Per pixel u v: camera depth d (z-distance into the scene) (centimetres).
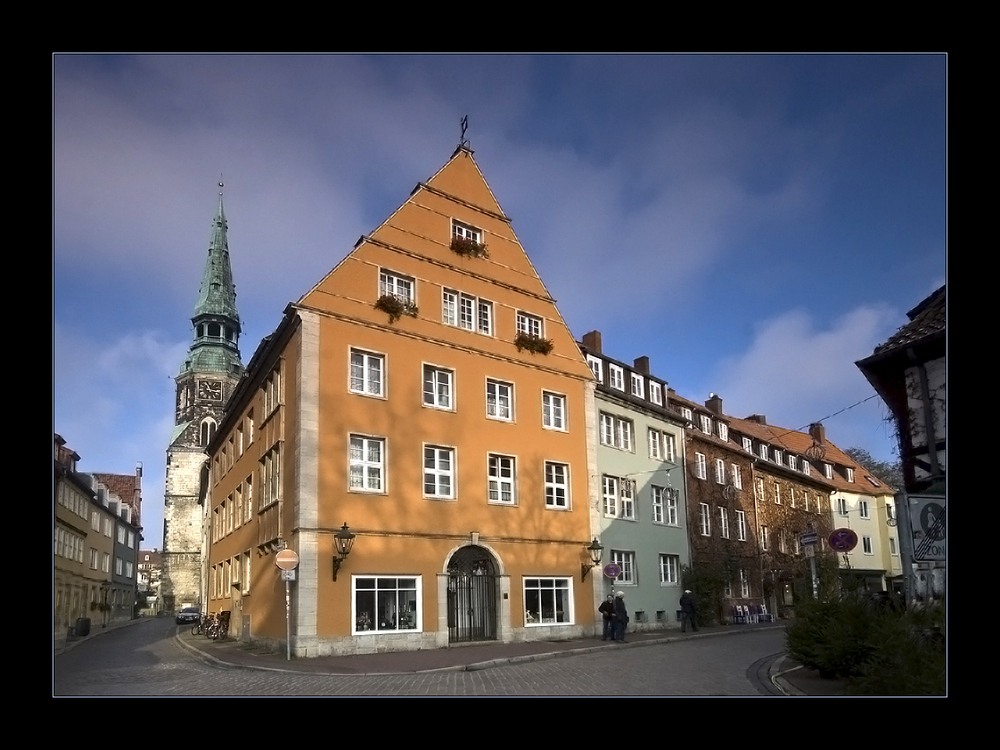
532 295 2895
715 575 3384
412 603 2291
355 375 2342
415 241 2573
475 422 2578
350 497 2223
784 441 4984
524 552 2612
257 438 2752
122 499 6588
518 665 1883
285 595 2217
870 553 5206
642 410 3341
